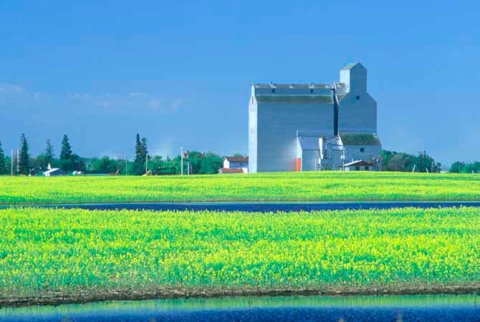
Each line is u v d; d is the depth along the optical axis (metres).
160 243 46.50
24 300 35.56
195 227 54.62
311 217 62.84
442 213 68.38
